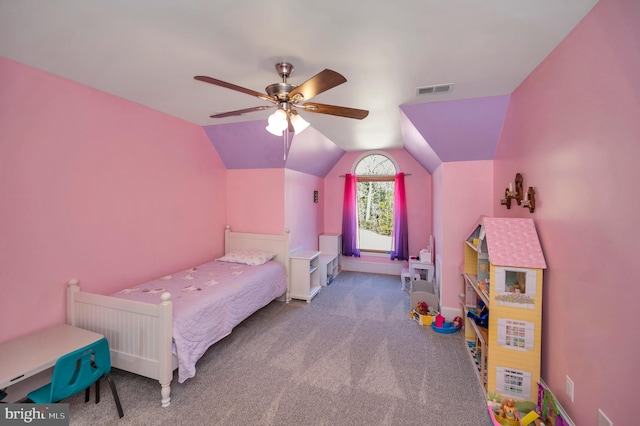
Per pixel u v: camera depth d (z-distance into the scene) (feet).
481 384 6.94
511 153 8.06
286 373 7.43
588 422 4.65
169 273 10.12
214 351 8.54
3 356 5.38
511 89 7.55
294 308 12.06
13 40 5.22
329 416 5.93
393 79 6.94
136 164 8.81
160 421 5.75
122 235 8.43
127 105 8.47
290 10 4.42
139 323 6.37
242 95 8.05
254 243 13.05
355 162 17.70
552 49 5.60
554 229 5.70
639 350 3.63
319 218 17.61
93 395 6.48
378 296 13.56
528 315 6.07
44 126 6.55
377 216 17.84
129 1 4.17
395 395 6.59
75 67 6.35
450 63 6.16
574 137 4.99
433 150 10.34
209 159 12.14
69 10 4.37
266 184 12.98
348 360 8.07
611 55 4.05
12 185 6.04
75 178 7.20
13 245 6.08
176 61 6.09
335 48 5.57
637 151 3.63
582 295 4.82
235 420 5.81
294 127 7.14
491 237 6.53
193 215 11.26
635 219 3.68
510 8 4.38
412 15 4.54
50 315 6.74
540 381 6.15
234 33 5.06
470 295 9.07
